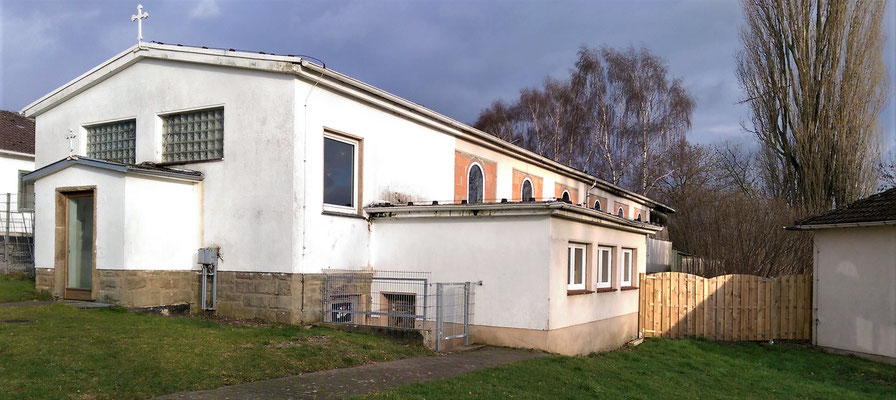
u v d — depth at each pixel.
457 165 18.62
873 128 28.98
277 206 12.30
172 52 13.62
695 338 16.97
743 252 23.34
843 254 15.52
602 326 14.95
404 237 13.89
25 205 21.50
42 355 7.79
